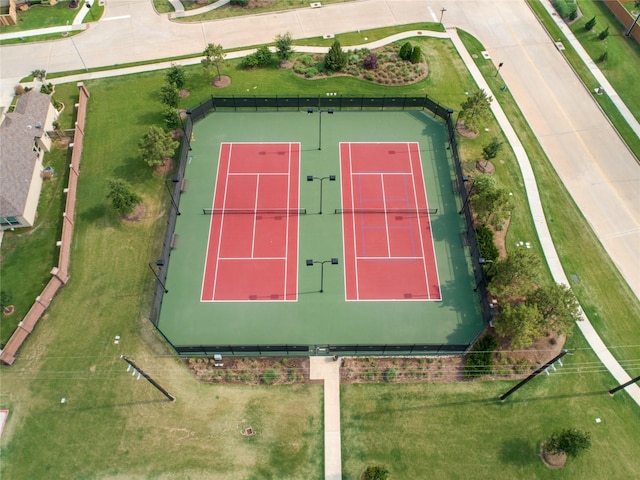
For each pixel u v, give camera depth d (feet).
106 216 135.44
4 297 115.65
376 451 100.78
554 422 104.37
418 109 164.35
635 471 99.19
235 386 108.47
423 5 206.80
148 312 118.52
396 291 123.03
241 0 203.00
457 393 108.06
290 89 169.37
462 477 97.86
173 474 97.91
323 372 110.52
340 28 195.62
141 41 189.16
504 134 158.10
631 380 103.50
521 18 201.26
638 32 189.37
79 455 99.86
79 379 108.88
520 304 110.93
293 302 121.08
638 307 122.01
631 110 167.84
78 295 121.08
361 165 148.46
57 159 147.64
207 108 160.76
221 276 125.08
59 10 201.67
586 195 143.95
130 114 161.07
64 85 171.12
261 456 100.12
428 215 137.49
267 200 139.95
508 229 134.21
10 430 102.58
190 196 140.67
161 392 106.93
